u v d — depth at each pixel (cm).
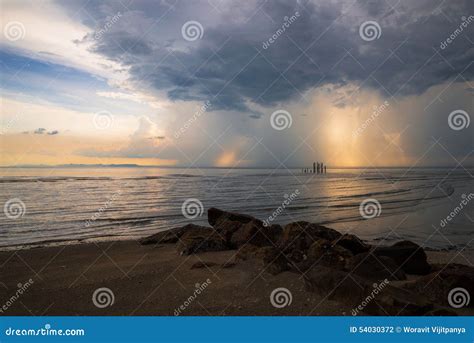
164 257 1135
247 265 938
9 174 8181
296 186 6488
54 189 5081
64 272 967
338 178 10600
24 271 987
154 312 671
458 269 774
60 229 2217
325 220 2492
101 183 6462
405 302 626
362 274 831
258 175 12469
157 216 2758
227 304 695
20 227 2283
